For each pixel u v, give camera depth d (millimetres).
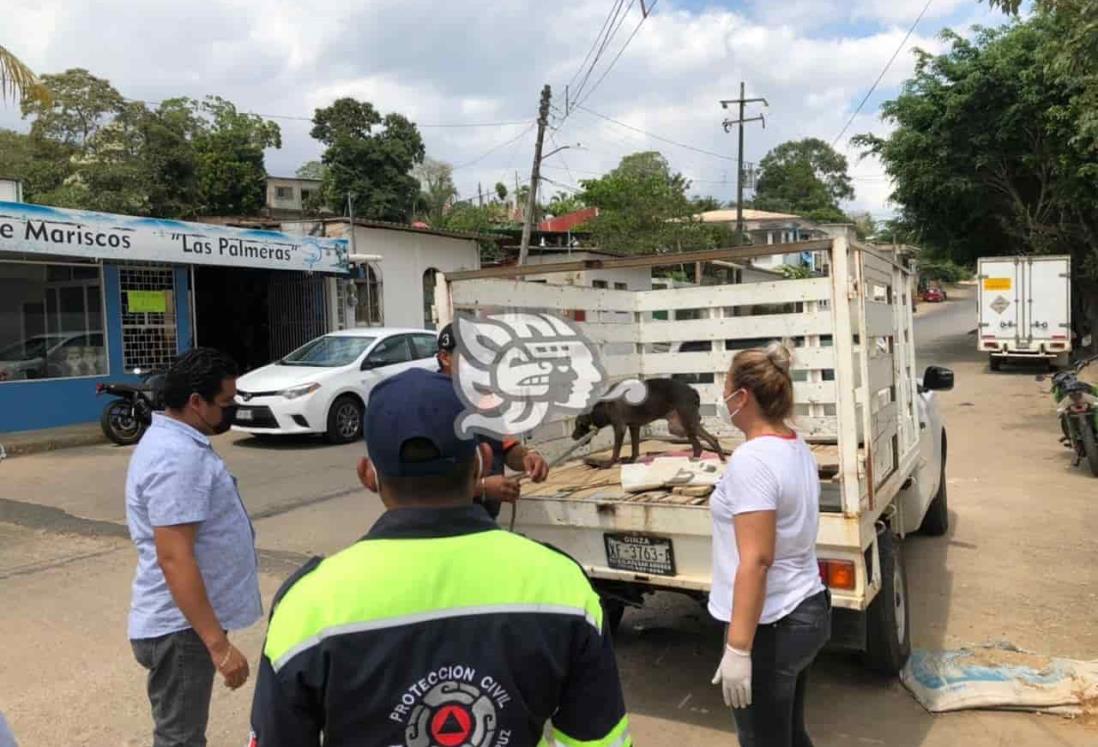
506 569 1363
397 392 1415
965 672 4020
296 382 11414
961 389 17109
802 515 2680
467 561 1347
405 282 20094
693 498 4016
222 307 18125
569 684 1396
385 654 1276
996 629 4750
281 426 11281
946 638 4641
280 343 18516
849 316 3418
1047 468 9289
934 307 52469
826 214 70500
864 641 3740
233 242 15000
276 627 1317
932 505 6527
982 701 3814
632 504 3859
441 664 1291
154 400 2766
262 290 18672
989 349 20578
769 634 2662
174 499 2520
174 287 14695
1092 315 23812
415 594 1306
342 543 6797
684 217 35094
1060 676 3932
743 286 5578
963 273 78625
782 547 2662
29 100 8133
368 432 1409
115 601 5480
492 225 37906
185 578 2512
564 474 4961
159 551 2518
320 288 17844
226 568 2695
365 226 18922
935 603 5191
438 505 1396
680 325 5832
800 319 5395
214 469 2658
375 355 12359
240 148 36969
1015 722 3709
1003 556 6098
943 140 22812
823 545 3479
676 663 4422
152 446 2594
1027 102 20688
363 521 7488
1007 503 7723
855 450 3406
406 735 1281
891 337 4453
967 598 5258
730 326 5664
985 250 25953
